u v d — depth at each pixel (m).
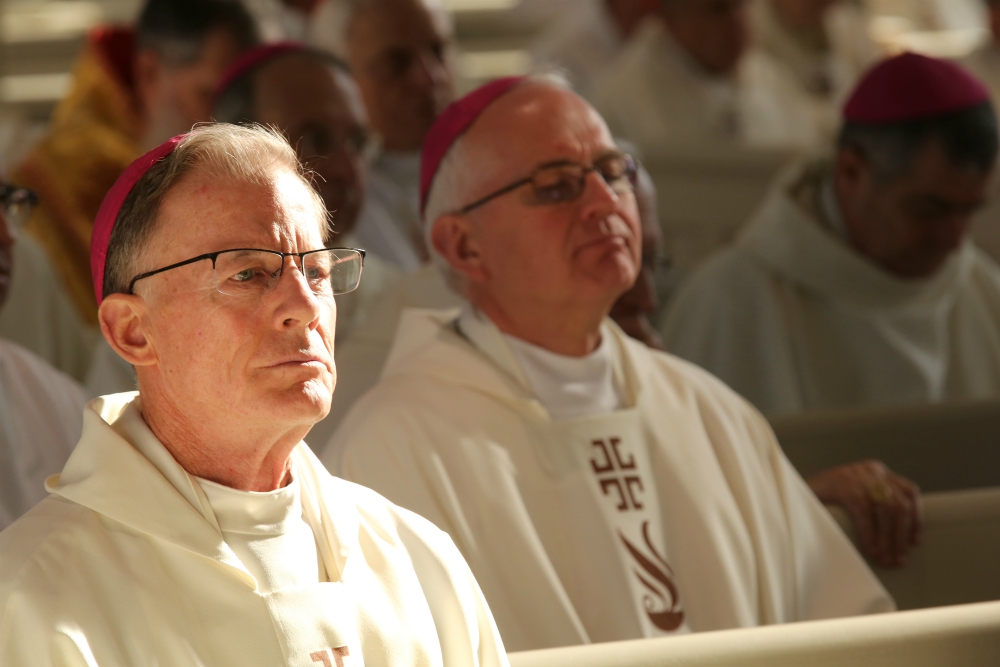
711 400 11.89
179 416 6.88
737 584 10.80
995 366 18.98
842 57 30.69
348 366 15.00
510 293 11.17
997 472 15.01
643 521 10.82
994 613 8.69
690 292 18.84
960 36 36.81
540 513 10.60
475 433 10.70
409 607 7.20
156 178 6.84
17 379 13.11
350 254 7.35
